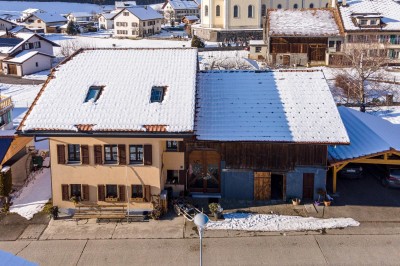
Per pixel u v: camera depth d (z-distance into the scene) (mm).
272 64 75250
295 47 76625
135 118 27453
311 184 29703
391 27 74750
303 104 30938
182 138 27031
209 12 107312
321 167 29125
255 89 32531
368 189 31703
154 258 24328
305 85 32625
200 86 33188
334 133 28719
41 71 81750
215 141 28562
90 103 28625
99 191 28469
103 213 28500
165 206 28516
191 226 27297
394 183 31391
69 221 28141
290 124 29422
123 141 27734
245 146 29297
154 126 26875
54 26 135000
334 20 78375
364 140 32219
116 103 28625
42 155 37062
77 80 30797
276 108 30688
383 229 26766
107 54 33875
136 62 32625
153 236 26359
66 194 28641
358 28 74688
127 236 26406
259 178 29750
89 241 25984
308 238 25969
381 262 23734
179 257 24406
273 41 76750
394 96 54375
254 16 106000
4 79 75000
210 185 30750
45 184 32906
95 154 28016
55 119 27547
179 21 157000
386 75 63500
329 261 23891
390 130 35625
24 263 16812
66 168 28297
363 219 27812
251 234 26406
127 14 119312
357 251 24703
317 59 76688
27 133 26812
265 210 28875
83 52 34344
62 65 32562
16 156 33031
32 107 28578
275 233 26500
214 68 68375
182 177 30016
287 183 29609
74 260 24250
